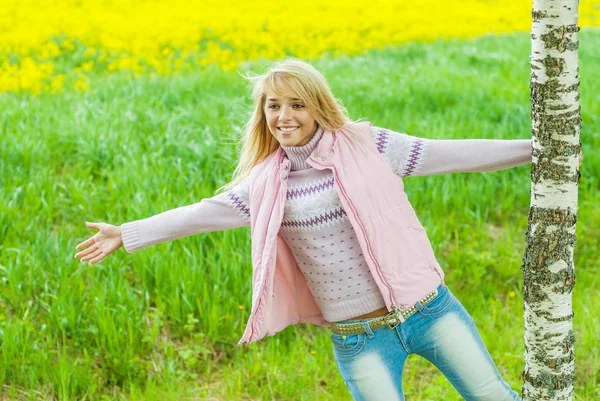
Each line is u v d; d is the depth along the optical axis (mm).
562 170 2379
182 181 5727
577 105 2357
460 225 5688
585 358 4047
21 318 4262
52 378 3812
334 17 15547
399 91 8789
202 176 6098
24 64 10023
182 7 15594
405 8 17375
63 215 5480
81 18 13711
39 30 12359
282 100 2500
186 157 6320
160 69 10438
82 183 5703
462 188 6070
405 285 2508
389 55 11984
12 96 8227
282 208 2535
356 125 2570
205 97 8297
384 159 2535
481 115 7844
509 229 5762
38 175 5820
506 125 7359
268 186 2570
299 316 2836
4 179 5766
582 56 11656
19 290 4359
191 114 7340
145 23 13648
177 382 3842
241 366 4055
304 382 3865
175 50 11992
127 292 4289
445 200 5840
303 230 2547
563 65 2312
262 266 2545
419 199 5973
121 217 5188
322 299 2646
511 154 2512
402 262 2512
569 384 2551
